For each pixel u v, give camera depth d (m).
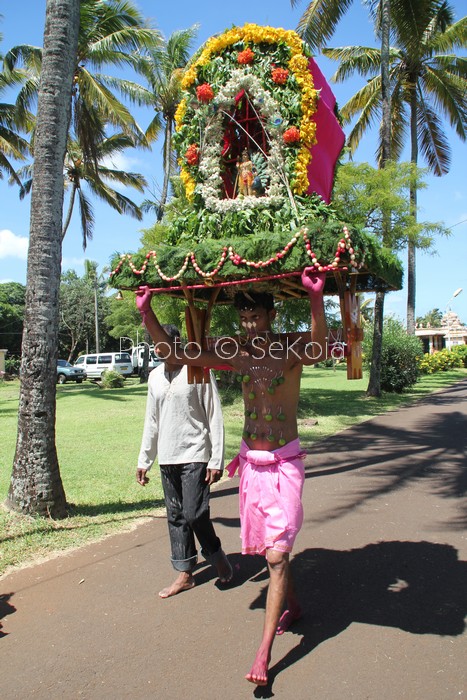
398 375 19.14
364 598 3.71
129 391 22.34
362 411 14.33
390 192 13.90
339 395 18.64
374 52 20.19
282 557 2.90
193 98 3.64
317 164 3.56
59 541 4.77
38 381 5.30
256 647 3.11
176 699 2.67
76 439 10.41
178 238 3.55
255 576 4.10
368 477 7.24
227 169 3.73
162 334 3.39
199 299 3.87
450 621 3.37
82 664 2.97
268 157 3.34
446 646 3.09
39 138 5.39
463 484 6.75
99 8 17.48
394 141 23.89
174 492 3.84
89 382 33.53
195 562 3.90
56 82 5.41
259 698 2.66
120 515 5.52
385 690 2.70
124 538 4.89
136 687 2.76
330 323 11.49
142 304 3.29
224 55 3.56
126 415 14.16
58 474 5.46
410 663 2.93
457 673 2.83
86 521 5.32
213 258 2.96
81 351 55.56
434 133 23.67
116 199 27.45
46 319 5.33
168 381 3.86
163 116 23.20
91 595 3.78
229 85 3.44
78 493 6.36
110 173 26.02
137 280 3.26
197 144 3.58
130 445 9.73
